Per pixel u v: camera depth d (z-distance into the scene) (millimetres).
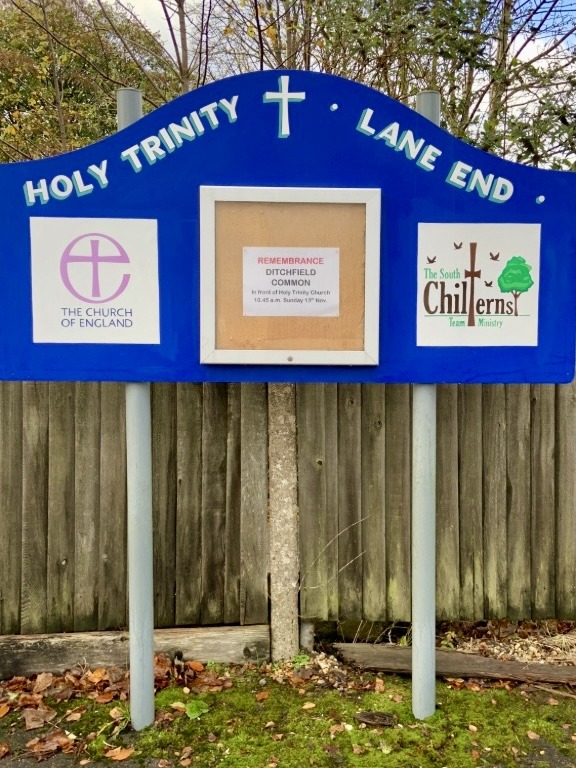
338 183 2588
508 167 2605
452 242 2619
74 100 6324
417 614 2682
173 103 2529
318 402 3211
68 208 2541
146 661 2621
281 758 2441
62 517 3135
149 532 2627
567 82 3855
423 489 2666
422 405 2676
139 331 2596
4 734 2619
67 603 3154
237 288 2586
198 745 2531
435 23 3959
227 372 2635
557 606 3398
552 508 3371
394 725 2643
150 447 2639
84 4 7324
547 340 2670
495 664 3031
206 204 2543
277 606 3150
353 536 3246
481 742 2541
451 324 2641
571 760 2449
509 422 3344
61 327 2572
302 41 4176
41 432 3109
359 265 2596
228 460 3191
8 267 2545
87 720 2707
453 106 4238
